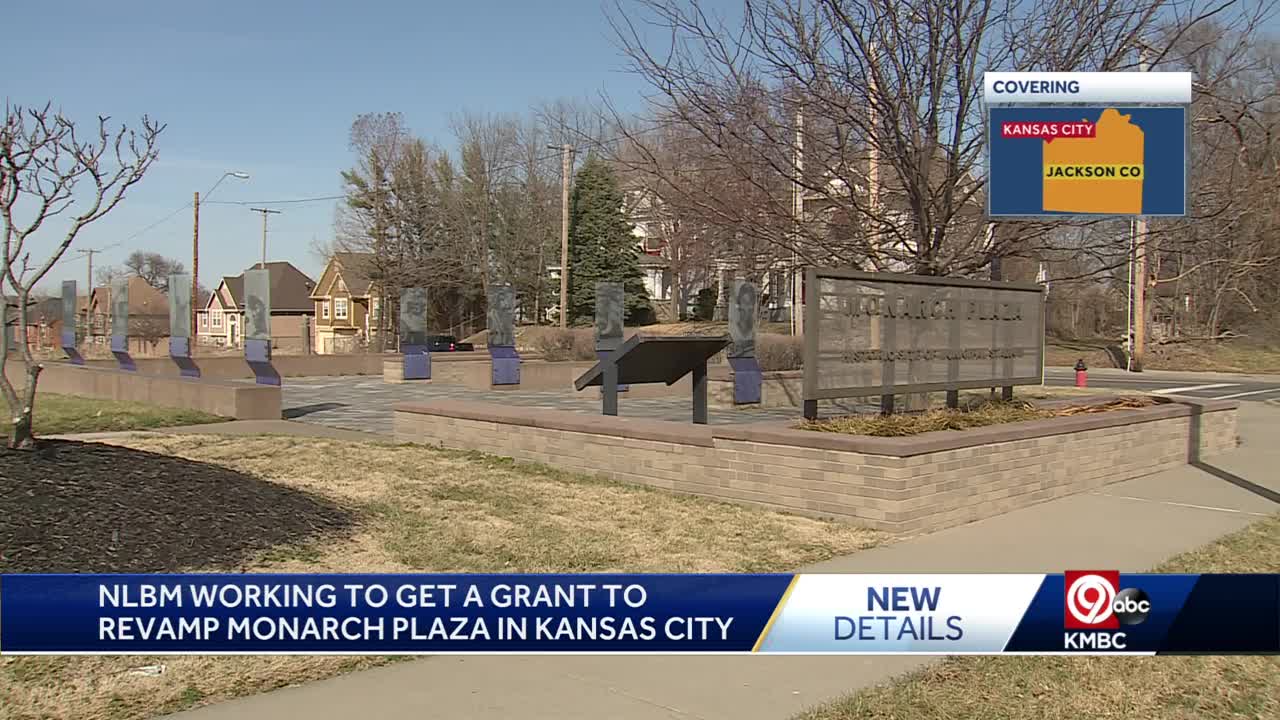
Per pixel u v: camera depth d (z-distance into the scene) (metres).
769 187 12.25
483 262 61.62
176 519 7.09
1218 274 42.72
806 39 11.89
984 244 12.79
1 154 8.55
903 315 10.45
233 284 87.56
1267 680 5.18
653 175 13.43
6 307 8.46
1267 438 16.55
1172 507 10.09
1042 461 10.35
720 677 5.15
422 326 29.53
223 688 4.87
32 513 6.58
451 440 12.41
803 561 7.53
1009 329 11.92
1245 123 13.58
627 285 59.78
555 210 61.66
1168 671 5.29
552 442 11.15
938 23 11.58
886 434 9.40
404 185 58.53
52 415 16.33
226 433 14.59
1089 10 11.72
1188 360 41.22
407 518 8.39
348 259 66.19
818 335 9.56
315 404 20.83
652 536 8.13
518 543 7.74
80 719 4.46
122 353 27.72
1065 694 4.98
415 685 5.00
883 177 12.76
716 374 22.16
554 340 35.78
